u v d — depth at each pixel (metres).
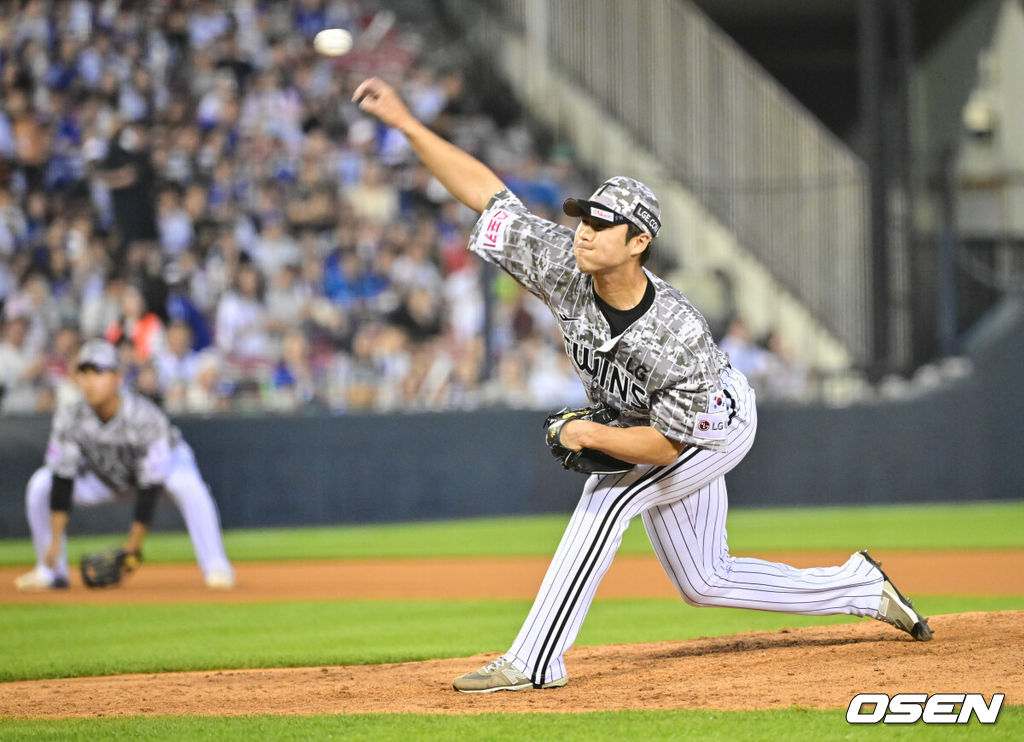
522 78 70.19
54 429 32.91
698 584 17.30
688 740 13.02
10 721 15.40
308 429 52.50
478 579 36.38
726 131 63.09
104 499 34.25
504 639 23.75
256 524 51.75
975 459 60.03
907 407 59.41
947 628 19.88
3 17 59.66
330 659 20.78
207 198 56.56
